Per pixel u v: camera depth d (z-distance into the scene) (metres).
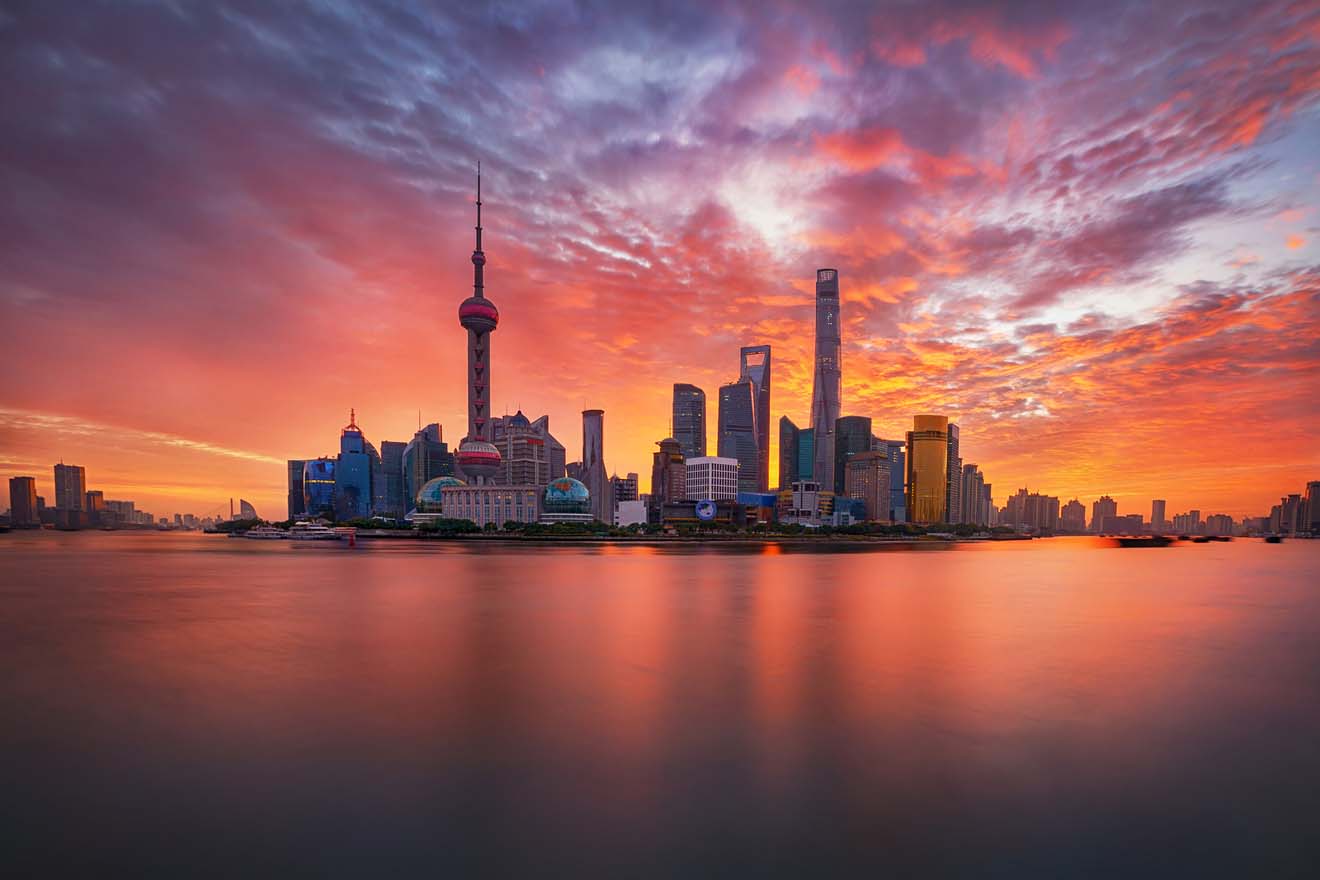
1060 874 18.11
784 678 38.03
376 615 61.84
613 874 17.92
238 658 43.06
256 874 17.81
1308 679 39.09
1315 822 21.17
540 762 25.50
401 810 21.59
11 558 159.12
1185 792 23.30
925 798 22.61
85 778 24.03
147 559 152.62
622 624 56.81
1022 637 51.78
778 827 20.59
